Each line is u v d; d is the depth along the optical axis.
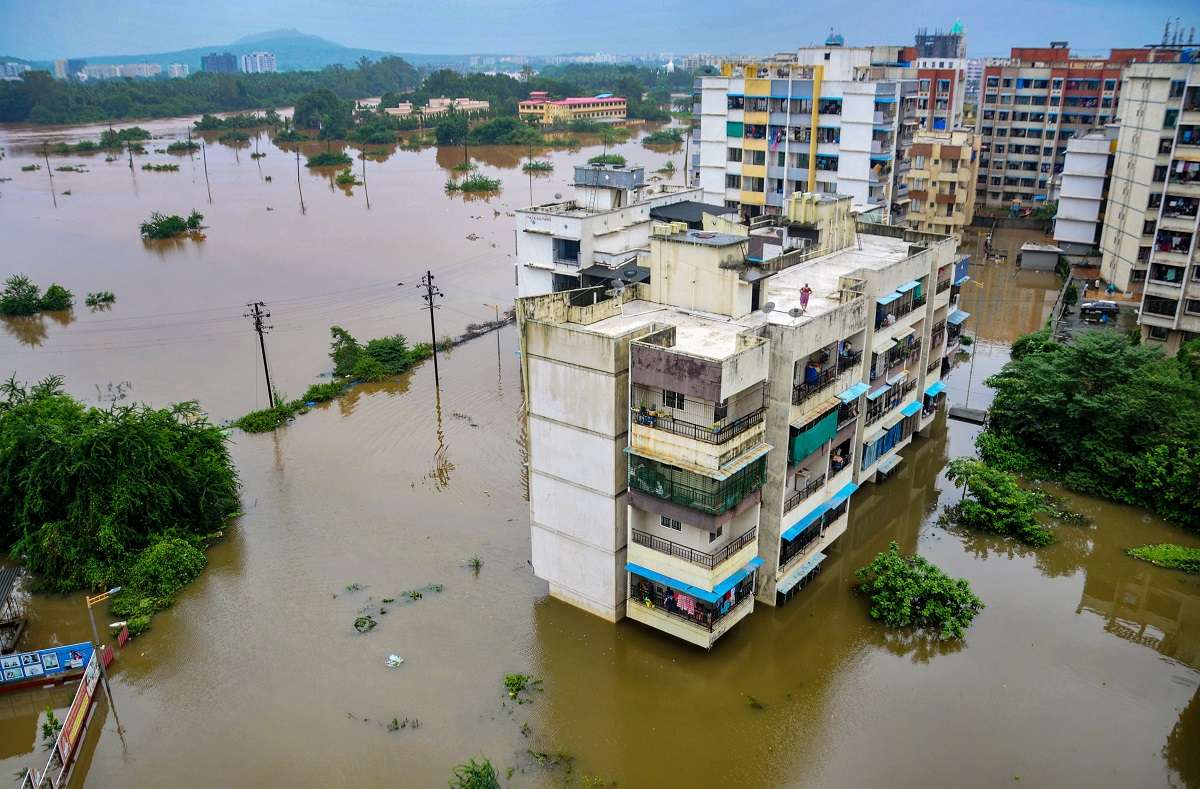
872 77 84.31
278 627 37.59
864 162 73.19
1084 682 34.31
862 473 45.84
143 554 40.94
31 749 32.03
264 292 88.38
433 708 32.84
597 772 29.98
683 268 38.91
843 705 33.09
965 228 108.12
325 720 32.25
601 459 34.16
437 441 55.16
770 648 36.22
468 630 37.25
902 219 89.94
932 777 29.70
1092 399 48.19
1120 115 80.44
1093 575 41.44
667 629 35.47
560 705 33.06
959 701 33.28
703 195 75.19
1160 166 72.56
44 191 141.88
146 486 41.84
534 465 36.91
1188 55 90.00
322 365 68.44
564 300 36.50
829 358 38.91
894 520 46.47
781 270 47.03
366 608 38.78
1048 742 31.19
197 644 36.59
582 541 36.44
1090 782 29.44
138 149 185.75
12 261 100.12
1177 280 61.91
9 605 38.97
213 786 29.50
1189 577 41.03
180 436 45.62
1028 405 50.91
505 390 63.41
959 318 58.59
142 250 106.31
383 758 30.53
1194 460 44.19
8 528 43.28
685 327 37.00
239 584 40.59
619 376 32.69
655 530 34.94
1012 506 44.66
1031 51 123.12
